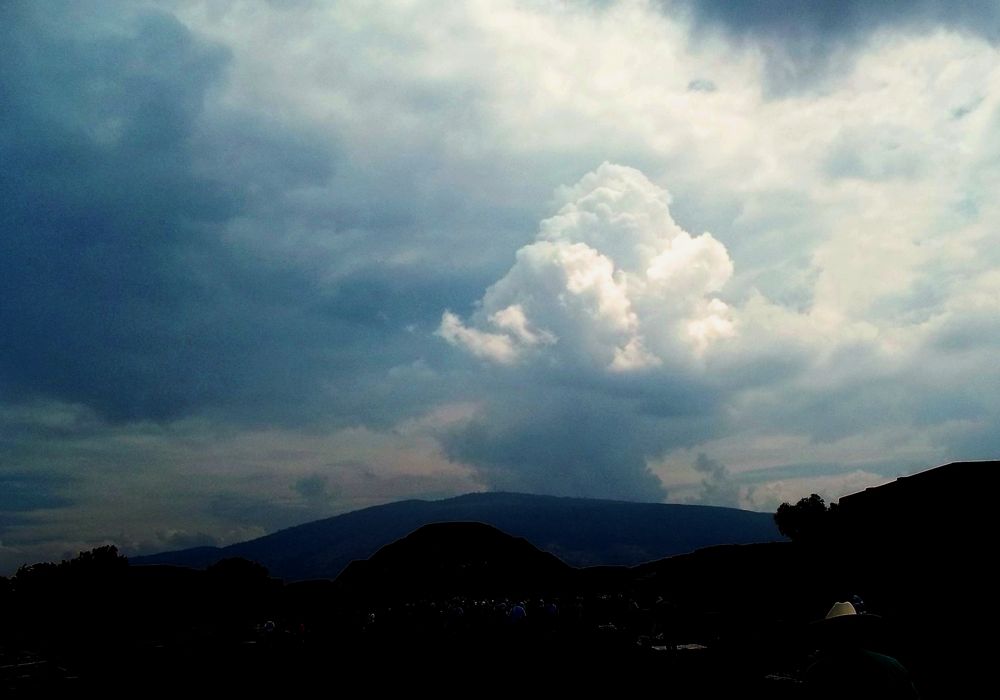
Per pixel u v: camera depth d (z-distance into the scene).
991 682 14.32
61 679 28.25
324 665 30.95
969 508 15.67
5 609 68.31
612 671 23.31
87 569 73.62
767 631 25.03
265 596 86.19
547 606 41.38
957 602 15.46
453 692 22.33
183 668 31.48
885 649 15.69
